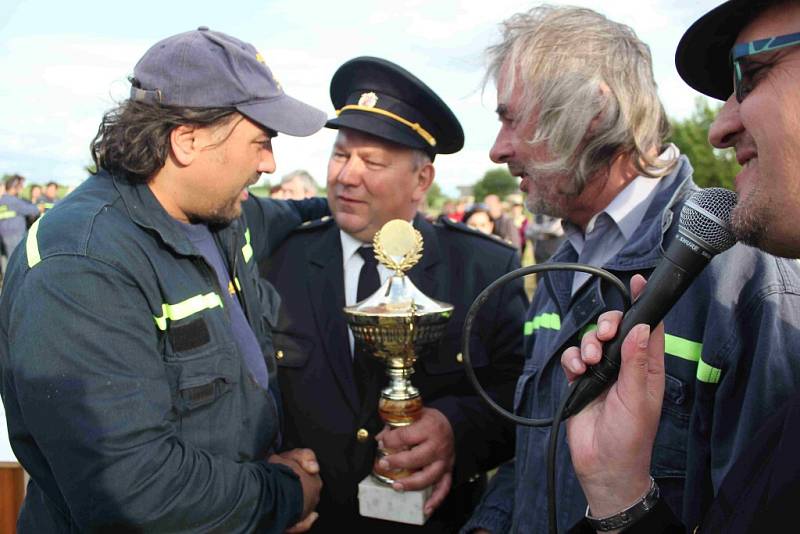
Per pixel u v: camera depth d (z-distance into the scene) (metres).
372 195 1.74
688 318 1.05
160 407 1.15
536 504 1.31
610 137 1.19
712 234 0.82
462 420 1.64
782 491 0.64
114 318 1.11
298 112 1.37
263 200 1.96
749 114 0.69
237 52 1.29
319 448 1.68
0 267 9.16
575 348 0.95
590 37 1.20
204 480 1.17
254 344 1.49
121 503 1.07
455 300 1.82
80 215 1.17
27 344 1.05
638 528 0.85
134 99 1.26
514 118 1.29
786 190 0.67
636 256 1.15
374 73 1.75
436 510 1.67
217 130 1.26
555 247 6.72
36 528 1.27
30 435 1.18
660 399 0.86
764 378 0.91
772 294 0.94
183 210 1.35
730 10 0.74
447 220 2.04
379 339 1.48
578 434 0.91
